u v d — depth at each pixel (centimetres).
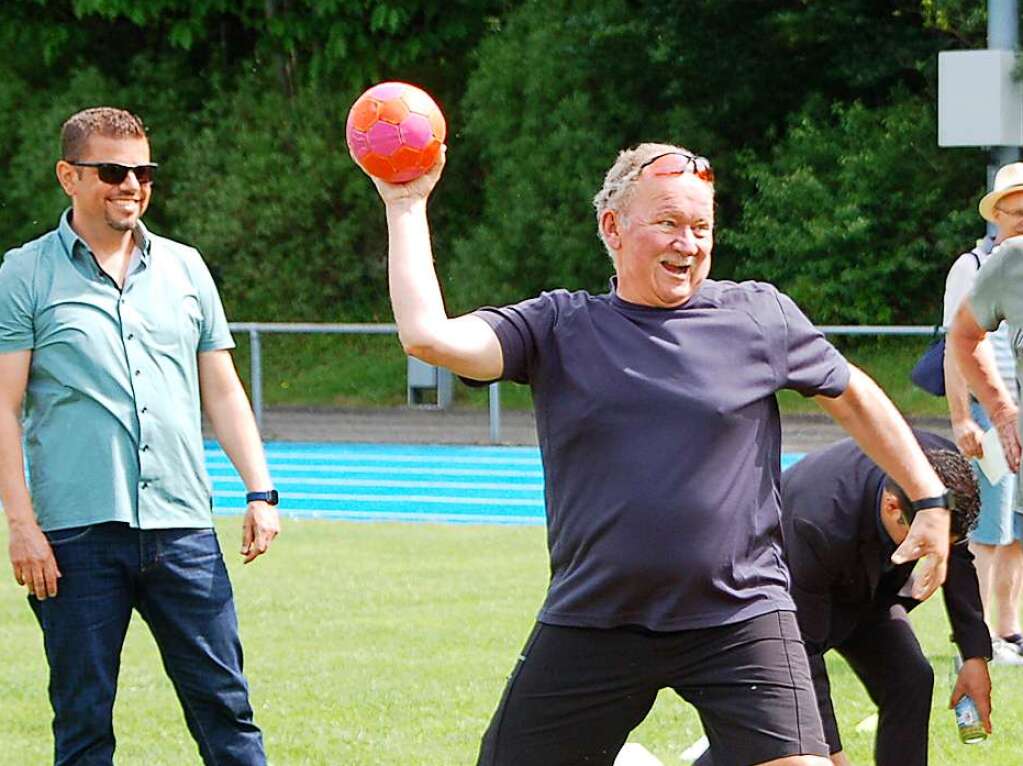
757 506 567
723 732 563
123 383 716
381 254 3600
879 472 671
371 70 3678
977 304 813
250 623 1238
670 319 569
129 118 725
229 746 737
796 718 554
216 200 3609
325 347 3425
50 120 3703
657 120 3272
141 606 731
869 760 847
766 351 569
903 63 3055
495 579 1419
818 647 690
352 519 1931
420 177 561
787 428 2530
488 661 1095
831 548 671
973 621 713
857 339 2892
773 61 3203
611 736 580
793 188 3022
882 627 727
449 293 3522
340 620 1246
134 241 735
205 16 3809
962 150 2962
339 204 3600
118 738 930
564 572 575
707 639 561
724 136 3288
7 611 1320
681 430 555
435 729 929
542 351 573
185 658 730
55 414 716
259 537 758
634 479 555
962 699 731
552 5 3378
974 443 1000
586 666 568
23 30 3875
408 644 1153
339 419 2961
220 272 3641
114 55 3944
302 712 968
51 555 707
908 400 2678
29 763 879
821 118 3175
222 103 3753
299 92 3706
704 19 3156
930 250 2980
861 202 2975
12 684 1063
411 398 3045
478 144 3628
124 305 722
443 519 1933
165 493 722
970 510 677
